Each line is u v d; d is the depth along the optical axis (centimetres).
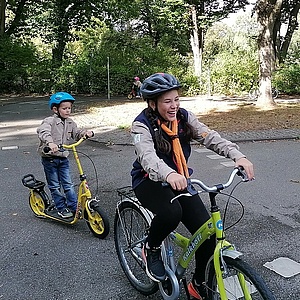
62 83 2719
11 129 1278
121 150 945
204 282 299
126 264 378
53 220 534
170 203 293
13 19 3042
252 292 257
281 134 1095
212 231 282
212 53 3553
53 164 506
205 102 2058
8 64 2705
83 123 1359
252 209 548
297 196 599
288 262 404
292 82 2395
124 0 2984
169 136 296
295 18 3042
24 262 421
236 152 287
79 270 403
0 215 555
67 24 2953
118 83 2716
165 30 3672
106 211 555
